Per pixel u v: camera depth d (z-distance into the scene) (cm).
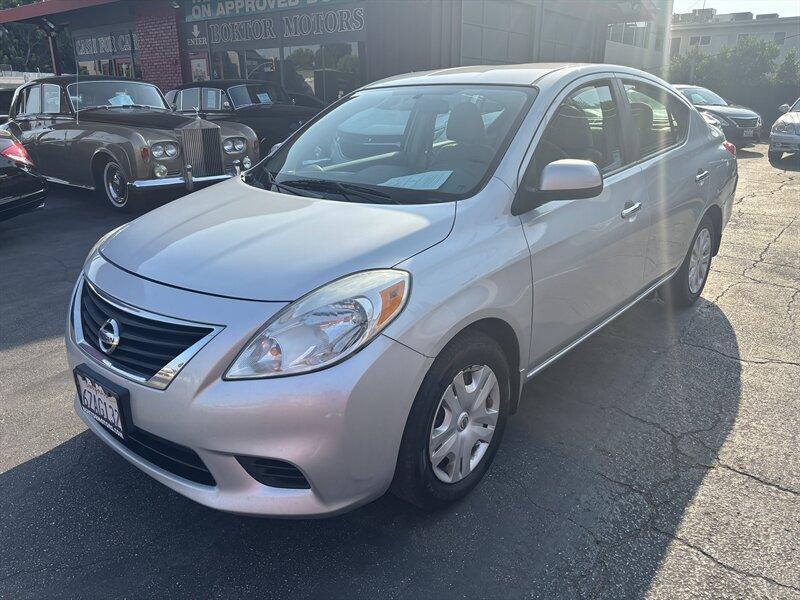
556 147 295
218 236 249
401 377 211
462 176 273
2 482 276
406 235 233
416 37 1216
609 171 329
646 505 257
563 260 283
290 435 200
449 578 222
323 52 1332
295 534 244
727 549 233
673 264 411
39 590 219
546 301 277
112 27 1738
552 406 331
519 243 259
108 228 728
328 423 199
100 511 258
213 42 1524
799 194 915
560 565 227
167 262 237
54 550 237
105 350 228
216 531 247
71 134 813
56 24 1867
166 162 747
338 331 203
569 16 1714
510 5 1459
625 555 231
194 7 1522
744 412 324
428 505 244
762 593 213
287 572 226
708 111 1517
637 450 293
